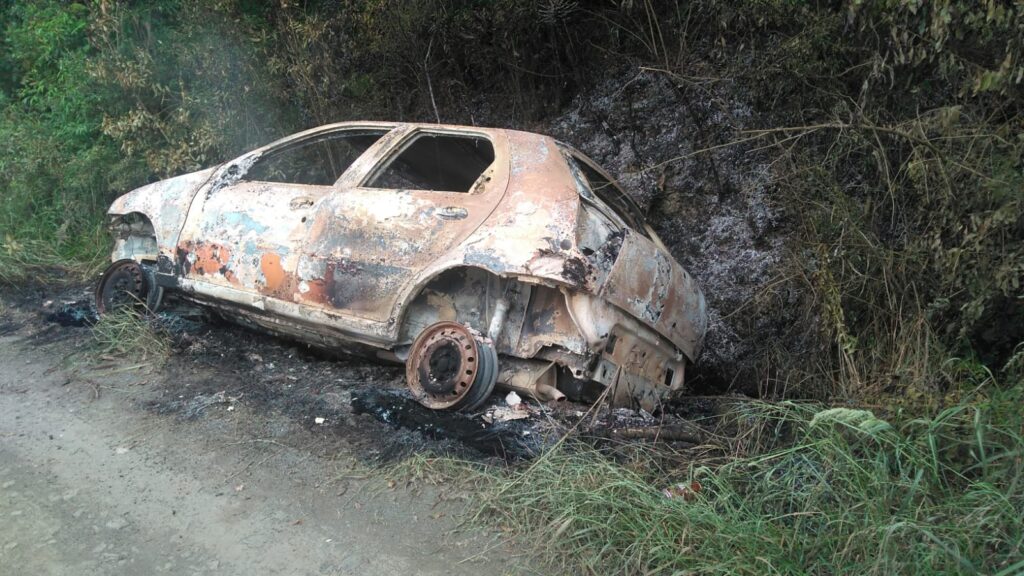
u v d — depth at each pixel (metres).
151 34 7.19
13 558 2.80
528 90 6.78
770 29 5.43
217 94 6.91
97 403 4.16
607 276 3.79
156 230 5.02
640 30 6.20
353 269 4.14
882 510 2.71
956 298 4.11
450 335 3.96
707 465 3.48
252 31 6.86
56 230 7.23
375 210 4.18
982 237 3.78
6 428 3.85
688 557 2.69
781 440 3.62
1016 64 3.57
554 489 3.13
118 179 7.12
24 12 8.54
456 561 2.86
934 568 2.46
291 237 4.38
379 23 6.57
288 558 2.86
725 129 5.87
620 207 4.68
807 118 5.23
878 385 4.08
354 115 6.95
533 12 6.19
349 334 4.21
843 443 3.07
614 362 3.95
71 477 3.39
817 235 4.82
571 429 3.70
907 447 2.99
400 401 4.02
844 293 4.55
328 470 3.49
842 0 4.48
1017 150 3.72
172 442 3.73
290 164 6.09
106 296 5.41
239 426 3.89
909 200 4.57
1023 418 3.05
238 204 4.68
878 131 4.57
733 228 5.73
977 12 3.63
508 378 4.14
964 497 2.74
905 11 3.86
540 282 3.71
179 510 3.15
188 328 5.21
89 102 7.45
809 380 4.66
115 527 3.02
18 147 7.69
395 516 3.15
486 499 3.20
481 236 3.87
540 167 4.07
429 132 4.54
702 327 4.54
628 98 6.33
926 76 4.37
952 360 3.84
